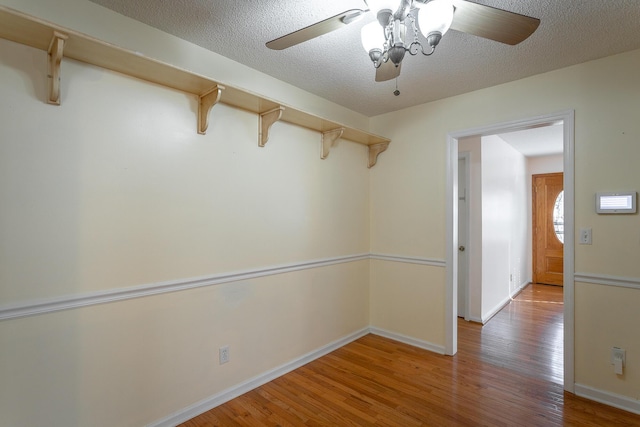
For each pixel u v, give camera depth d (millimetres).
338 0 1631
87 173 1626
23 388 1454
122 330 1742
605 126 2201
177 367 1955
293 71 2434
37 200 1486
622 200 2125
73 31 1367
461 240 3975
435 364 2730
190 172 2018
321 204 2932
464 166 3945
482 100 2738
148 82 1842
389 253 3344
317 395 2260
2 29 1335
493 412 2064
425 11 1280
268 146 2475
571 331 2305
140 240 1808
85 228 1620
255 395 2262
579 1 1602
